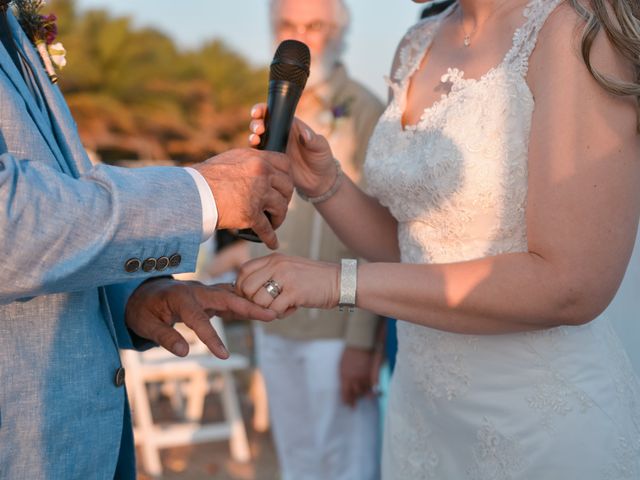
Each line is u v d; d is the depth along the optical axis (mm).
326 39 3318
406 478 2037
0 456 1360
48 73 1621
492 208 1708
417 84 1978
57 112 1570
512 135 1662
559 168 1537
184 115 19500
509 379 1770
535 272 1573
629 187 1537
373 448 3391
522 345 1754
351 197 2109
